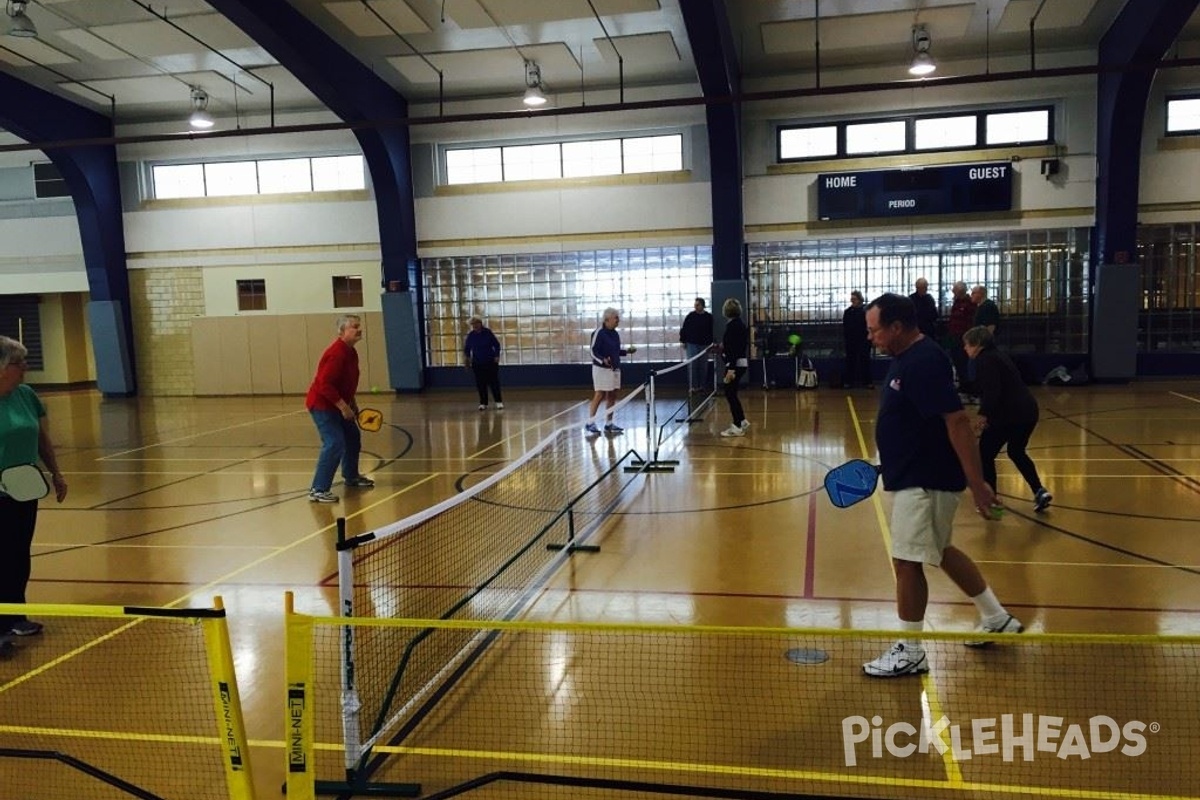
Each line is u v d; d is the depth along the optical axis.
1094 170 16.14
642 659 4.39
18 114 16.58
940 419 3.96
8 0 11.67
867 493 4.12
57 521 8.02
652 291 18.20
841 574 5.75
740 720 3.71
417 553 6.58
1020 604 5.07
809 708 3.80
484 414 15.16
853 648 4.48
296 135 19.02
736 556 6.23
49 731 3.84
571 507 6.91
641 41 14.97
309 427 14.36
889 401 4.02
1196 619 4.77
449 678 4.19
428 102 18.42
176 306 20.05
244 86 17.03
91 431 14.52
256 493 9.09
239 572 6.25
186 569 6.37
